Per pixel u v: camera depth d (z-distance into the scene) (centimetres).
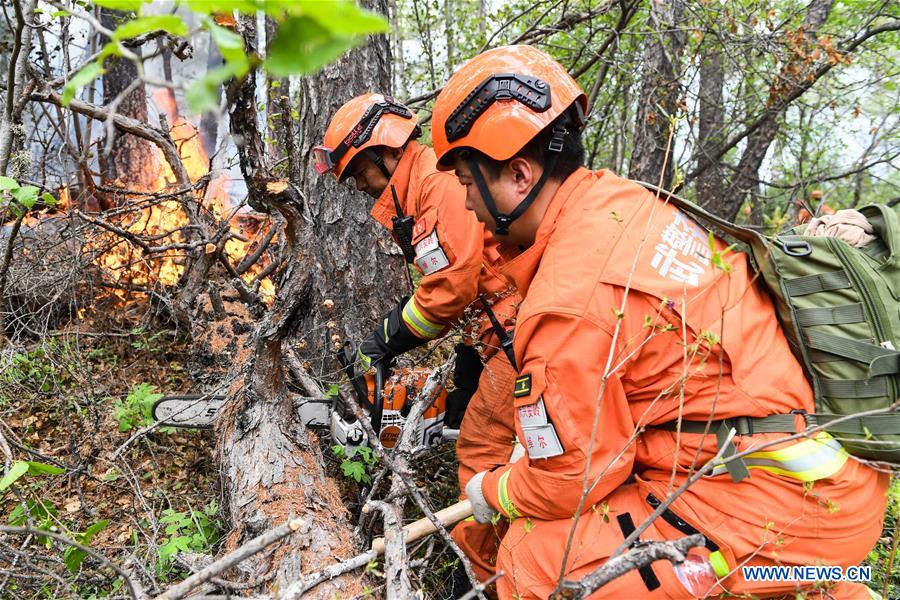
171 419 231
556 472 138
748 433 132
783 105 484
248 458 200
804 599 131
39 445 275
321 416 240
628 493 147
